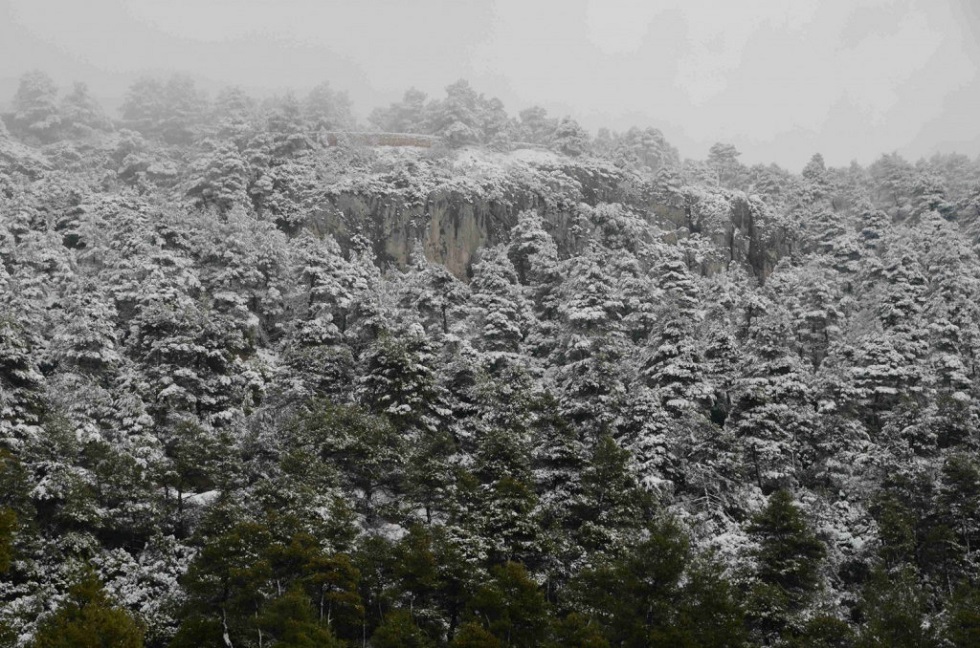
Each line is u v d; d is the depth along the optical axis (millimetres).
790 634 40375
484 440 49844
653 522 47094
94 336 53062
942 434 58875
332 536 40938
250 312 65625
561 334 69000
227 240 68938
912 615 39531
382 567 39781
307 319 68062
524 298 75312
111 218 73562
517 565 38625
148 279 61812
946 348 69625
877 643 38250
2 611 33156
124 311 62000
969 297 78750
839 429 59969
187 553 42094
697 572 39594
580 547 45219
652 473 52281
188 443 46312
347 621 37875
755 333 69312
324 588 37875
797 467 58156
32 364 48250
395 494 50750
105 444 43781
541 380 63969
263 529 37781
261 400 57906
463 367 59312
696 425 55938
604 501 48094
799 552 45781
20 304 54844
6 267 61969
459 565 39656
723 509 53250
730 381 64188
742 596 41219
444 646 37812
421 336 62469
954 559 47781
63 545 38500
